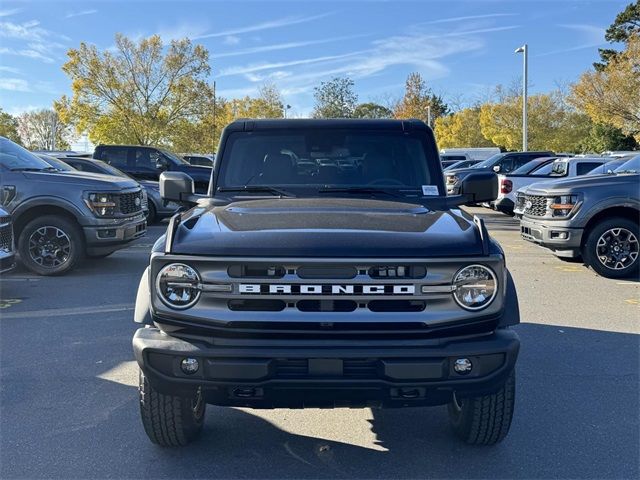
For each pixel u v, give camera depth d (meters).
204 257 3.07
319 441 4.00
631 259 9.20
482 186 4.37
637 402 4.60
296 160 4.61
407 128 4.66
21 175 9.14
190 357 3.06
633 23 53.75
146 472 3.56
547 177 16.44
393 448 3.89
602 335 6.34
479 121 63.78
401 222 3.47
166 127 38.78
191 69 38.94
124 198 9.53
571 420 4.28
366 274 3.04
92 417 4.32
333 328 3.05
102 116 38.25
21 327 6.57
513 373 3.58
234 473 3.56
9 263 7.49
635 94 31.72
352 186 4.53
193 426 3.81
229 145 4.66
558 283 8.98
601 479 3.48
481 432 3.70
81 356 5.63
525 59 35.06
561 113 53.97
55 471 3.56
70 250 9.23
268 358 3.00
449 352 3.03
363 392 3.07
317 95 47.00
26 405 4.52
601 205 9.17
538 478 3.49
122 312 7.21
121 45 37.72
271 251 3.06
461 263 3.08
